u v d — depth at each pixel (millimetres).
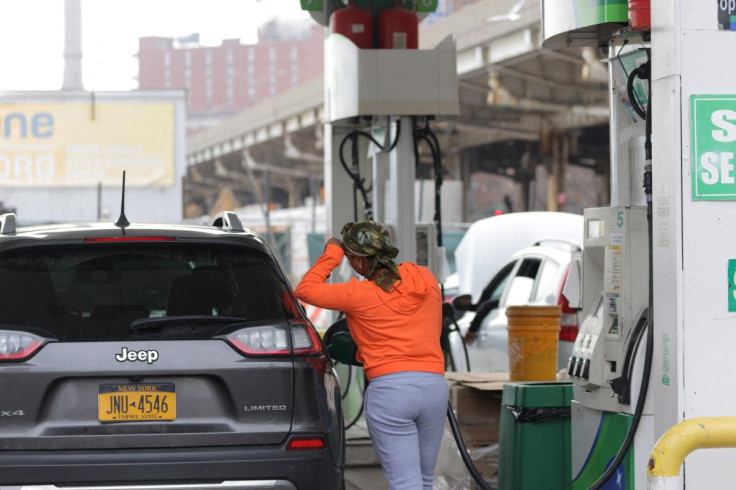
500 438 9016
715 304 7059
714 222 7070
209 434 6539
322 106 70125
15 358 6430
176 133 47312
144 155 47438
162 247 6973
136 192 47562
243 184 117438
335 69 12438
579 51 44156
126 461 6430
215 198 132000
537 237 19609
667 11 7148
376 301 7125
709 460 7035
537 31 42812
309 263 36750
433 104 11945
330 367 7047
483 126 62688
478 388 10352
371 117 12445
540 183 85750
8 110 46938
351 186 13930
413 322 7156
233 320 6738
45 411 6426
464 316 15969
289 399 6691
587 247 8023
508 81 53594
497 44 45938
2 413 6391
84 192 47375
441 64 11977
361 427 13180
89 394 6469
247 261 7086
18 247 6793
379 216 13281
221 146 95188
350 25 12859
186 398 6555
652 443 7387
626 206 7750
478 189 102438
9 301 6617
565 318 12594
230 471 6531
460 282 20609
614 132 8430
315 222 42375
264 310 6895
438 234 12438
